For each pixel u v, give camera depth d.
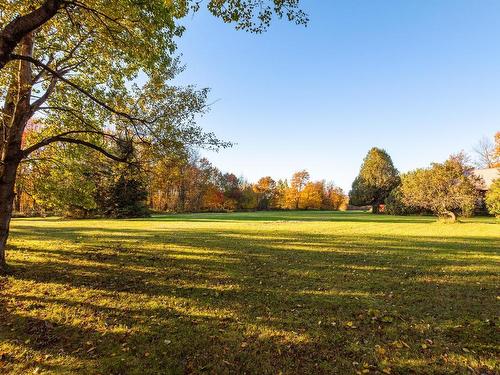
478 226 22.67
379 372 3.89
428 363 4.08
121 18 7.27
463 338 4.75
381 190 58.66
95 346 4.44
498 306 6.05
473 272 8.66
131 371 3.88
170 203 61.31
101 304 5.91
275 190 83.38
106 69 9.50
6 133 8.20
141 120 8.27
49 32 8.76
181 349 4.40
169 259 9.88
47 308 5.67
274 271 8.61
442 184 27.50
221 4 6.19
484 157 57.25
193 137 8.71
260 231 18.81
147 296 6.41
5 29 5.12
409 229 20.77
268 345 4.54
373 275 8.30
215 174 71.44
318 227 22.19
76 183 10.45
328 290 7.00
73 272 8.04
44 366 3.94
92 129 9.69
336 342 4.63
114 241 13.36
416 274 8.41
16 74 8.28
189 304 6.04
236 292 6.79
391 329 5.05
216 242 13.55
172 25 7.39
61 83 9.51
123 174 9.86
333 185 88.88
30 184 10.20
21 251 10.51
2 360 4.05
